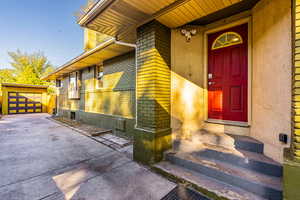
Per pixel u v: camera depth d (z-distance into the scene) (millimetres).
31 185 2055
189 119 3070
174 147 2871
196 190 1926
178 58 3006
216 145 2584
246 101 2639
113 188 2000
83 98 7176
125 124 4672
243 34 2701
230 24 2797
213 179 2033
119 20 2695
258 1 2309
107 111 5555
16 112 12219
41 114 12211
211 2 2119
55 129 6008
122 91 4863
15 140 4402
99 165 2723
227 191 1771
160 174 2369
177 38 3008
